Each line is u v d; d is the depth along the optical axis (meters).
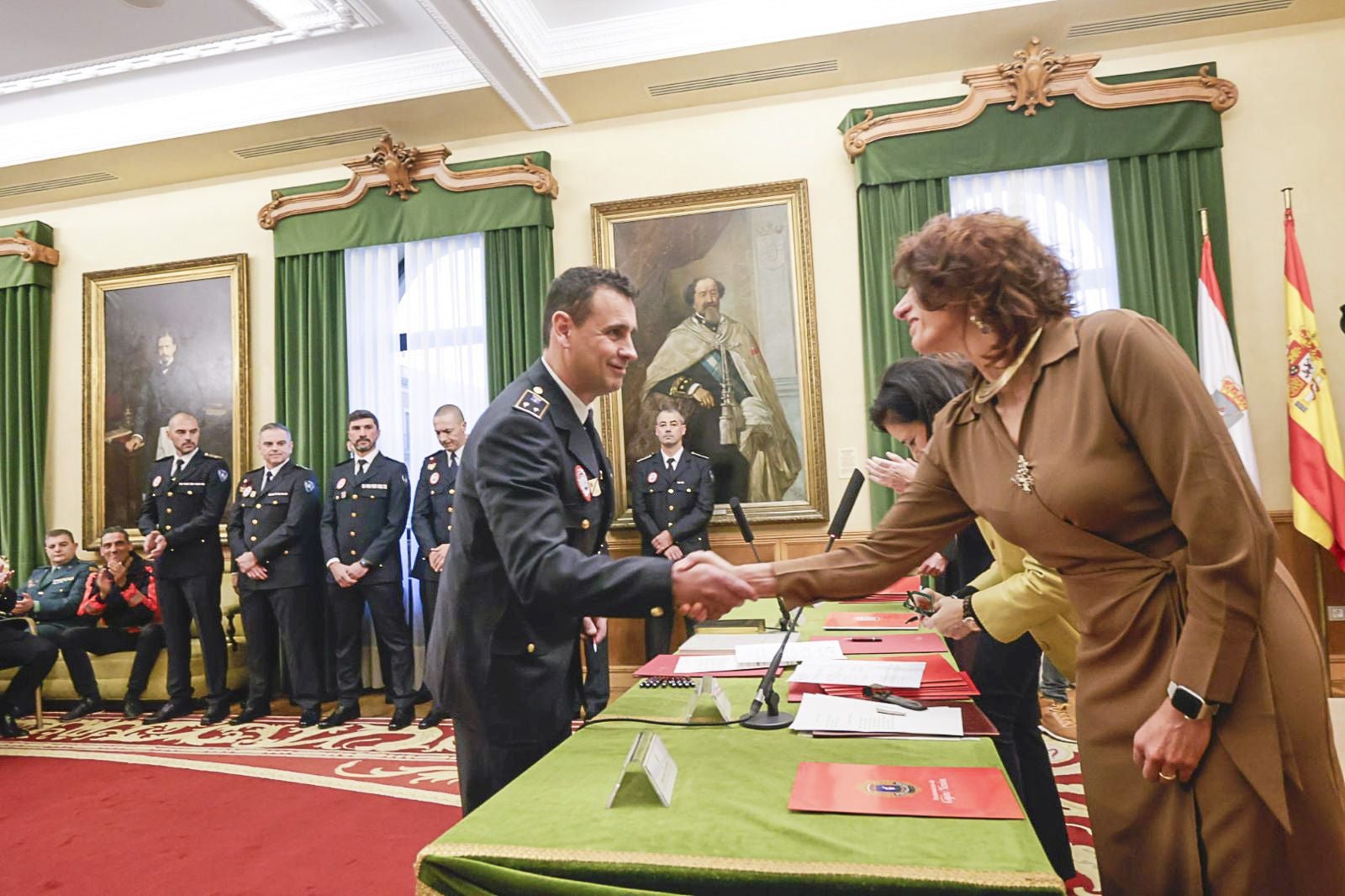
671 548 4.90
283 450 5.10
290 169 6.16
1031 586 1.71
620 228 5.55
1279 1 4.70
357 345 5.82
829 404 5.30
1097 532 1.21
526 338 5.52
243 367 5.98
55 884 2.71
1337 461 4.56
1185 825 1.15
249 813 3.30
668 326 5.46
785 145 5.44
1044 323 1.24
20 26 4.82
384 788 3.55
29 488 6.23
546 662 1.56
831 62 5.12
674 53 4.97
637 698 1.73
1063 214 5.05
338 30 4.96
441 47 5.19
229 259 6.07
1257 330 4.88
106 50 5.07
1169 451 1.10
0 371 6.33
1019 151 5.03
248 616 5.00
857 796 1.09
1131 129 4.94
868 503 5.21
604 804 1.12
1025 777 2.15
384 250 5.84
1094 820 1.28
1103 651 1.24
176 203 6.30
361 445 5.07
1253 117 4.96
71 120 5.80
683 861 0.94
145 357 6.15
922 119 5.09
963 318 1.28
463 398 5.69
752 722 1.47
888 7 4.79
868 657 1.95
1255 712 1.09
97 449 6.16
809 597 1.51
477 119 5.61
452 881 0.98
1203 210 4.81
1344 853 1.11
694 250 5.45
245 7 4.71
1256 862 1.09
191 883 2.68
